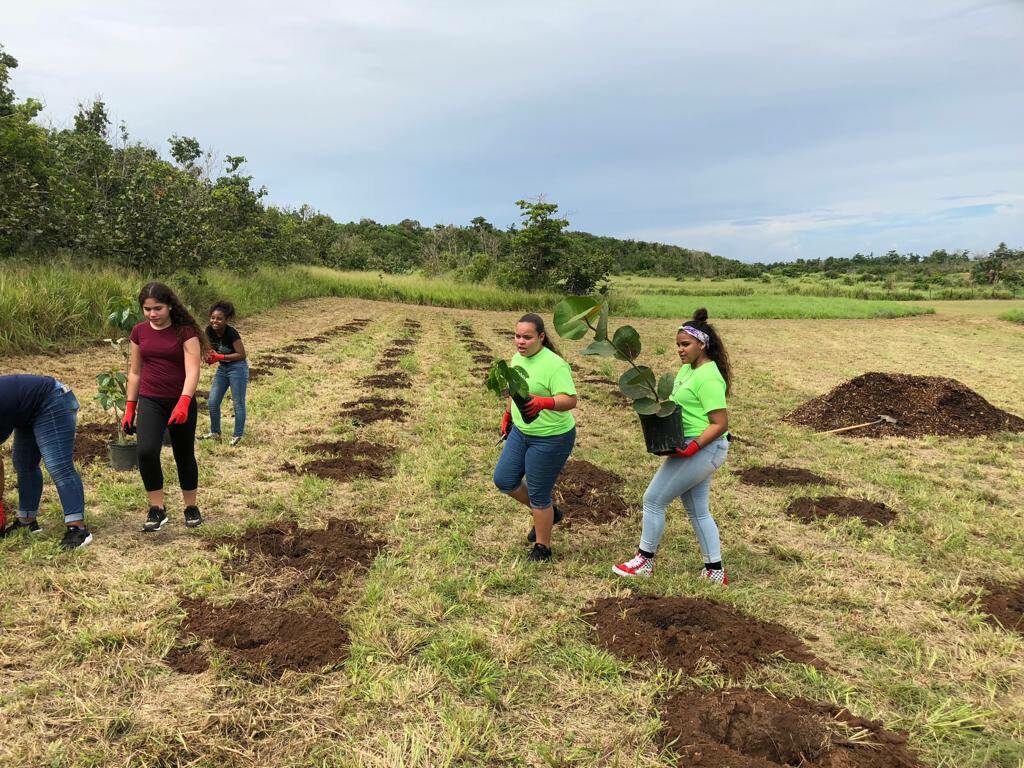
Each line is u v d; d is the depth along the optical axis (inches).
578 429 314.3
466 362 510.9
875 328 1040.8
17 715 98.0
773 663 119.6
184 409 156.2
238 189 1023.6
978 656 125.5
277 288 964.0
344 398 351.9
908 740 100.0
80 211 608.1
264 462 235.3
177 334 161.2
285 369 429.1
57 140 688.4
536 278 1362.0
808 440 312.3
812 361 627.5
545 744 97.6
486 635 126.6
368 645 119.3
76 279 491.2
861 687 114.7
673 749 96.7
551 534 174.4
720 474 248.2
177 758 90.5
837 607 145.6
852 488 233.5
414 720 101.7
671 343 733.3
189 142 981.2
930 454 292.2
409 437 282.0
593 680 113.0
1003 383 498.3
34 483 160.6
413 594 141.2
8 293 413.7
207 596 136.5
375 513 192.1
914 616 142.4
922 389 354.6
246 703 103.0
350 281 1213.1
